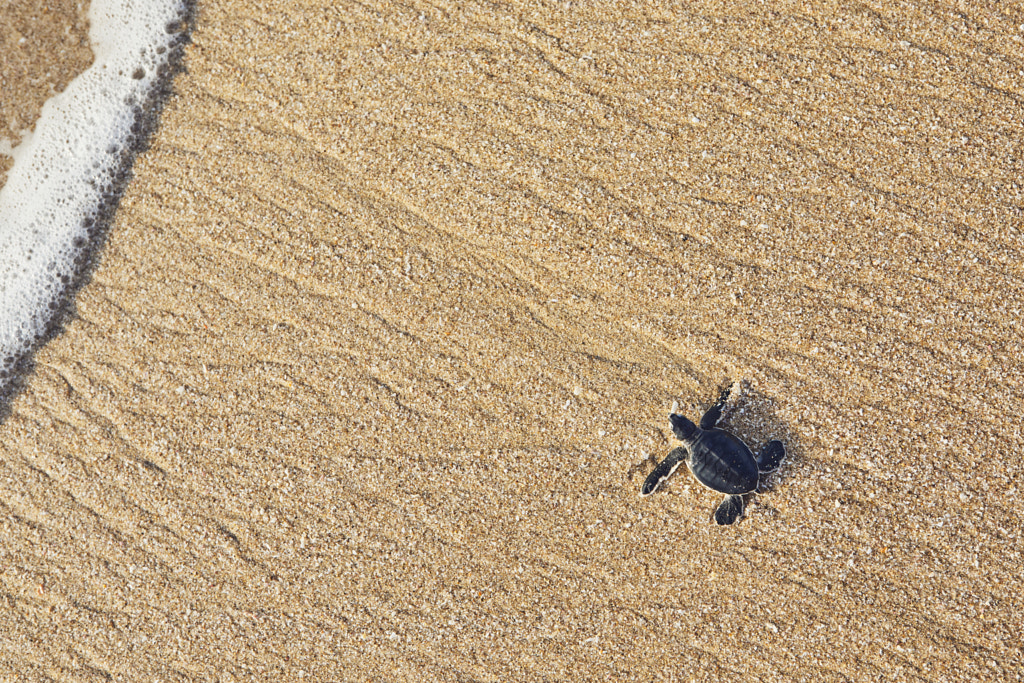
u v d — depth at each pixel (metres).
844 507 1.59
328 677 1.61
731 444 1.57
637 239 1.61
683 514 1.60
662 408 1.60
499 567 1.61
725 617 1.60
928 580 1.59
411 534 1.61
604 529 1.61
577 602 1.61
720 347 1.60
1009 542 1.59
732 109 1.61
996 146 1.60
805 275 1.60
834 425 1.60
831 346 1.60
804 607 1.59
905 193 1.60
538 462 1.61
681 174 1.61
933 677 1.59
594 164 1.61
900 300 1.60
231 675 1.61
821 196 1.60
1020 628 1.59
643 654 1.60
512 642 1.61
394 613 1.61
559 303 1.61
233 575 1.61
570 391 1.61
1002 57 1.60
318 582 1.61
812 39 1.61
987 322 1.60
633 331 1.61
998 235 1.60
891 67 1.60
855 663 1.59
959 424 1.59
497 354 1.61
